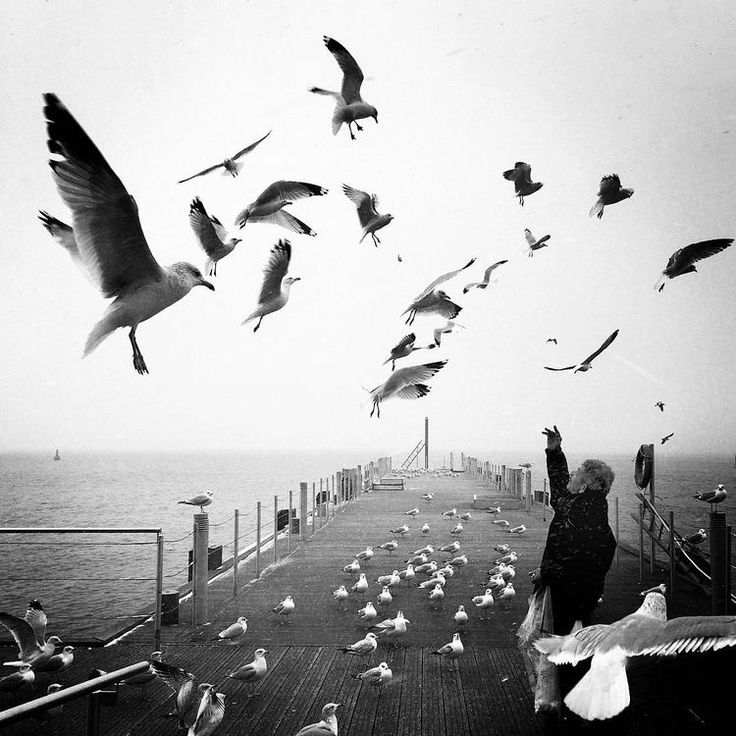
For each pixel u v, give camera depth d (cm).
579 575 618
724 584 979
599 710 357
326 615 1108
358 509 2688
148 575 2314
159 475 11525
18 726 693
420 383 796
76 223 489
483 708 733
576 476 638
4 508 5184
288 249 768
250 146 674
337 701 756
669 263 842
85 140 465
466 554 1694
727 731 633
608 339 746
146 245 505
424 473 5341
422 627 1052
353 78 805
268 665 870
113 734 670
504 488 3484
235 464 19200
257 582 1355
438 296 841
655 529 1692
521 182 1008
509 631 1025
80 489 7469
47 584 2153
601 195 903
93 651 926
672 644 368
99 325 511
